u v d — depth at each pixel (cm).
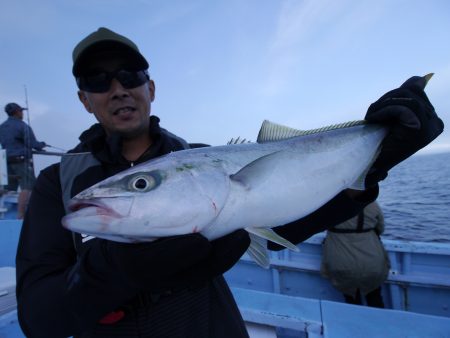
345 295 131
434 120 72
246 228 55
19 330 75
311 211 64
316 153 67
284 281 144
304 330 75
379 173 75
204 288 57
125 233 45
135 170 50
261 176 57
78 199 45
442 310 121
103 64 59
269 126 71
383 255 124
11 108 261
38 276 48
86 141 60
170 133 75
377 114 73
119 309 49
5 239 147
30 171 267
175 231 47
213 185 52
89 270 41
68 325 44
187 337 52
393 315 78
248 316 81
